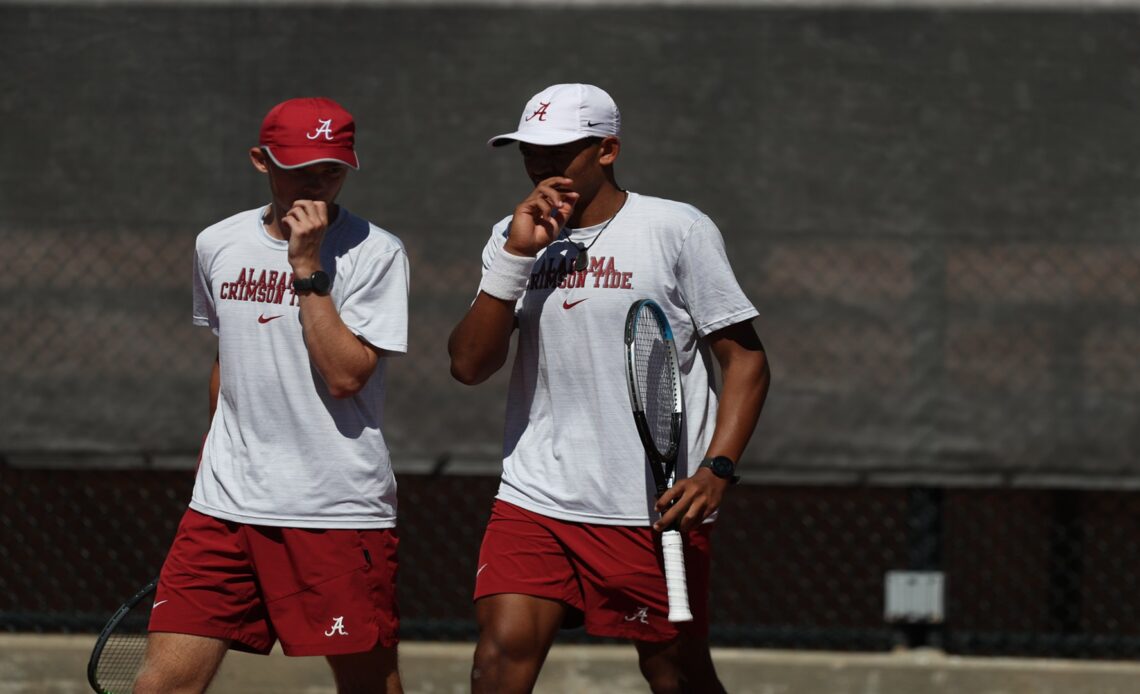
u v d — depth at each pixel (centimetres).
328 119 1294
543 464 1328
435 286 2002
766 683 1962
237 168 2022
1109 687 1933
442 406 2002
